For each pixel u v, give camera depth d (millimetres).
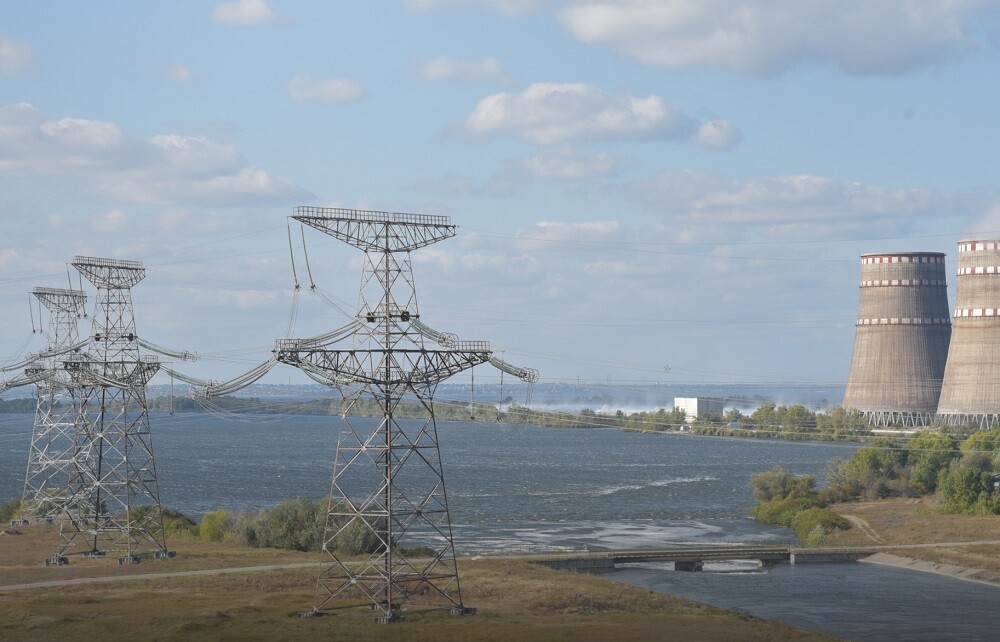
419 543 175625
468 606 103625
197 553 138750
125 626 90062
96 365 136500
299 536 148000
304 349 90188
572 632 90812
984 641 105000
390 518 96438
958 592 131875
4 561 131375
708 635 93625
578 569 146125
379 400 96875
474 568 130000
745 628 98875
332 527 149750
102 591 110188
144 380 136000
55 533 158625
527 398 172125
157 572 123000
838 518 191125
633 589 119625
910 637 106500
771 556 155875
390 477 96188
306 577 119125
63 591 110375
